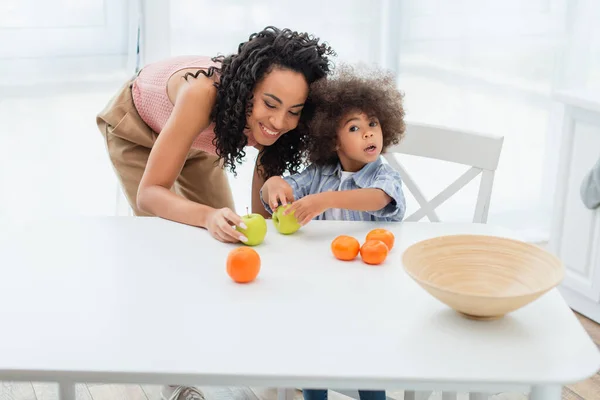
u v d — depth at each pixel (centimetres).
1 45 264
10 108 272
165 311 118
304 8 294
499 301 108
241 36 289
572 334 112
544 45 316
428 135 186
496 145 177
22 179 280
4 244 147
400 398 216
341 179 175
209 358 104
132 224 159
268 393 215
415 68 311
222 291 126
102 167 288
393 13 302
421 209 190
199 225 157
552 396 102
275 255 143
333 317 117
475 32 311
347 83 168
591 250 256
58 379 102
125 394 214
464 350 107
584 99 247
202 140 186
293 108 167
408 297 124
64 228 156
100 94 280
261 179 191
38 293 125
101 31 274
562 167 264
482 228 160
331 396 212
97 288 127
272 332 112
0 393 214
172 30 281
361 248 139
